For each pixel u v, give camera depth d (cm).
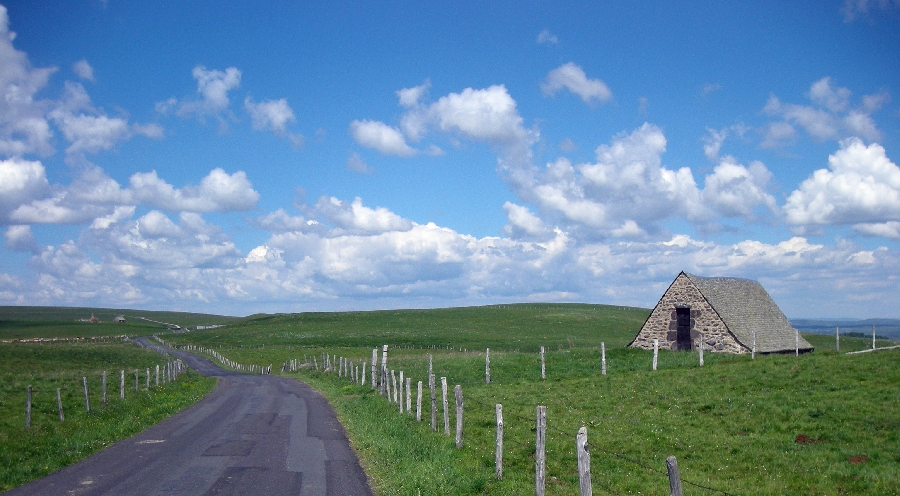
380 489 1399
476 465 1645
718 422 2180
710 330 4556
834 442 1834
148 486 1424
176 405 3161
